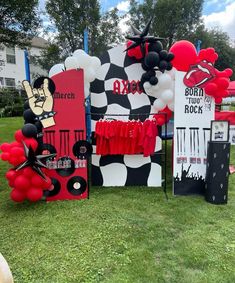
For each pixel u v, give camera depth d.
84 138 3.44
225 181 3.30
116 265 2.15
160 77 3.62
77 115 3.41
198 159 3.62
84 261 2.20
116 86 3.79
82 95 3.40
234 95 7.53
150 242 2.48
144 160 3.96
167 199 3.50
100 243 2.46
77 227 2.75
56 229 2.70
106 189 3.86
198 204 3.34
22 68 24.39
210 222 2.86
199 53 3.52
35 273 2.06
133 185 4.00
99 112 3.82
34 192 3.14
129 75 3.78
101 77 3.78
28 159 3.09
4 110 16.02
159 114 3.77
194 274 2.05
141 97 3.79
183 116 3.56
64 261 2.20
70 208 3.21
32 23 11.91
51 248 2.38
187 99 3.55
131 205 3.30
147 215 3.03
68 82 3.36
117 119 3.82
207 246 2.41
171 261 2.20
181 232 2.66
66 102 3.38
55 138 3.40
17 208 3.24
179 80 3.53
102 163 3.95
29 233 2.63
